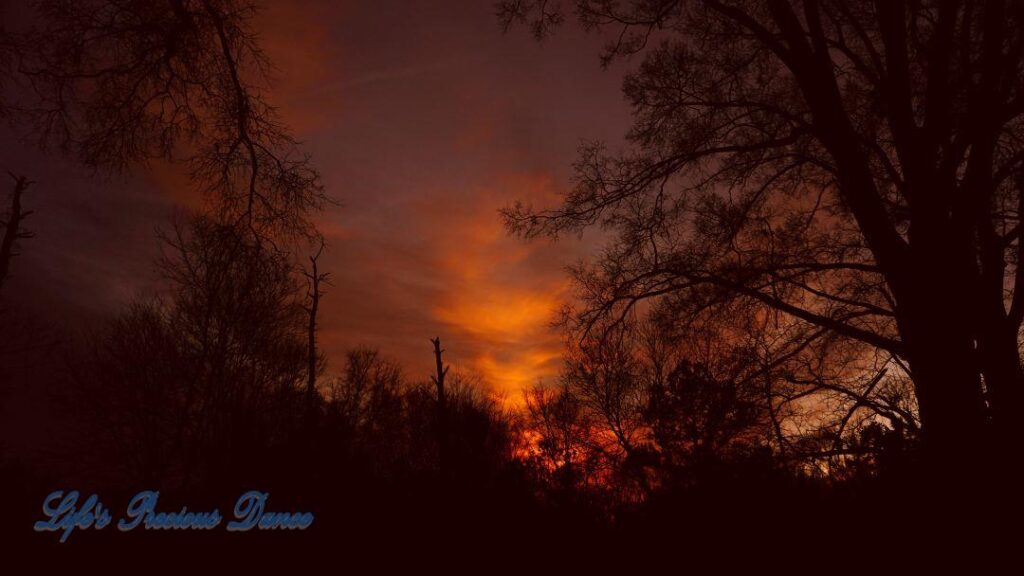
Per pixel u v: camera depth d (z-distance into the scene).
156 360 16.22
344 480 8.98
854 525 3.92
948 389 5.94
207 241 7.14
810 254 9.27
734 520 4.43
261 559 7.33
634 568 4.98
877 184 9.38
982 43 7.11
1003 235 7.83
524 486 7.36
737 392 6.82
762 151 9.31
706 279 8.45
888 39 7.54
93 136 6.38
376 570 6.63
